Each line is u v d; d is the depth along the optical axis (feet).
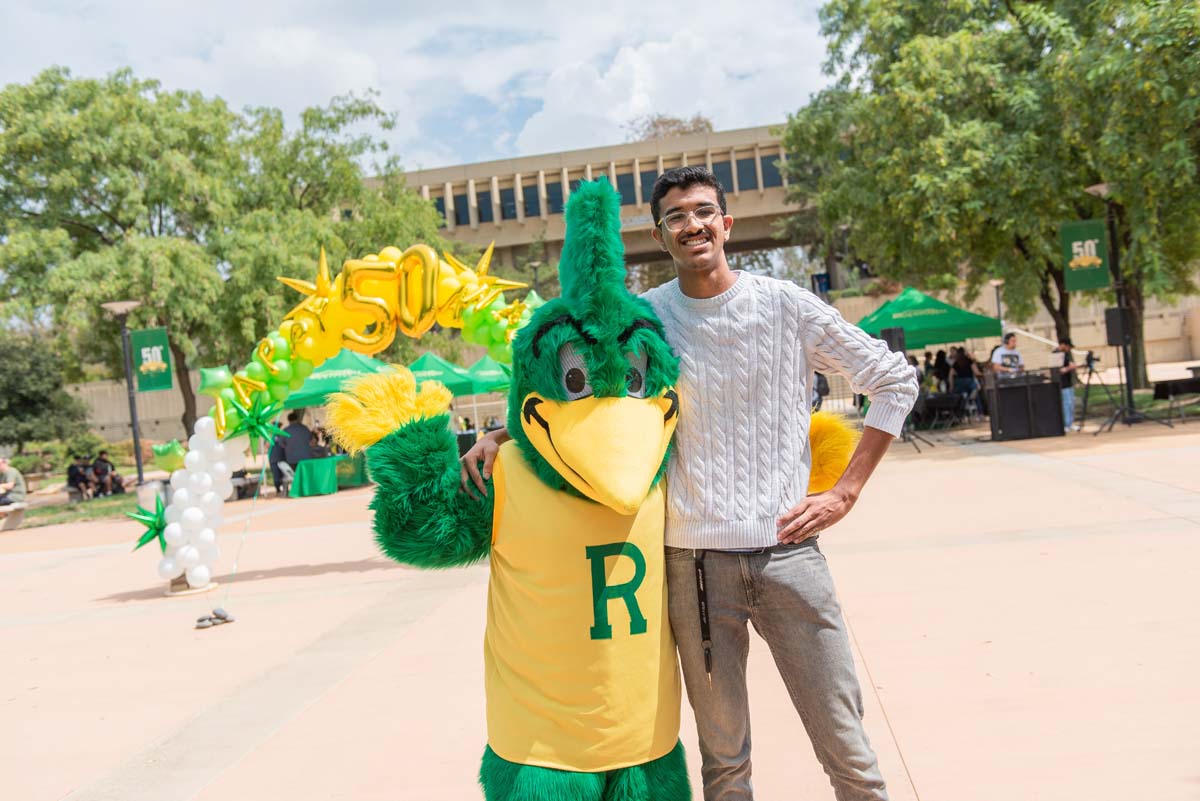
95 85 76.84
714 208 7.91
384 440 8.35
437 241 93.56
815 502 7.79
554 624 7.85
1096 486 30.45
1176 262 61.46
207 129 78.69
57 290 68.54
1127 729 11.68
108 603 28.58
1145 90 41.96
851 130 66.49
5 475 61.93
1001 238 57.31
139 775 13.43
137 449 56.39
